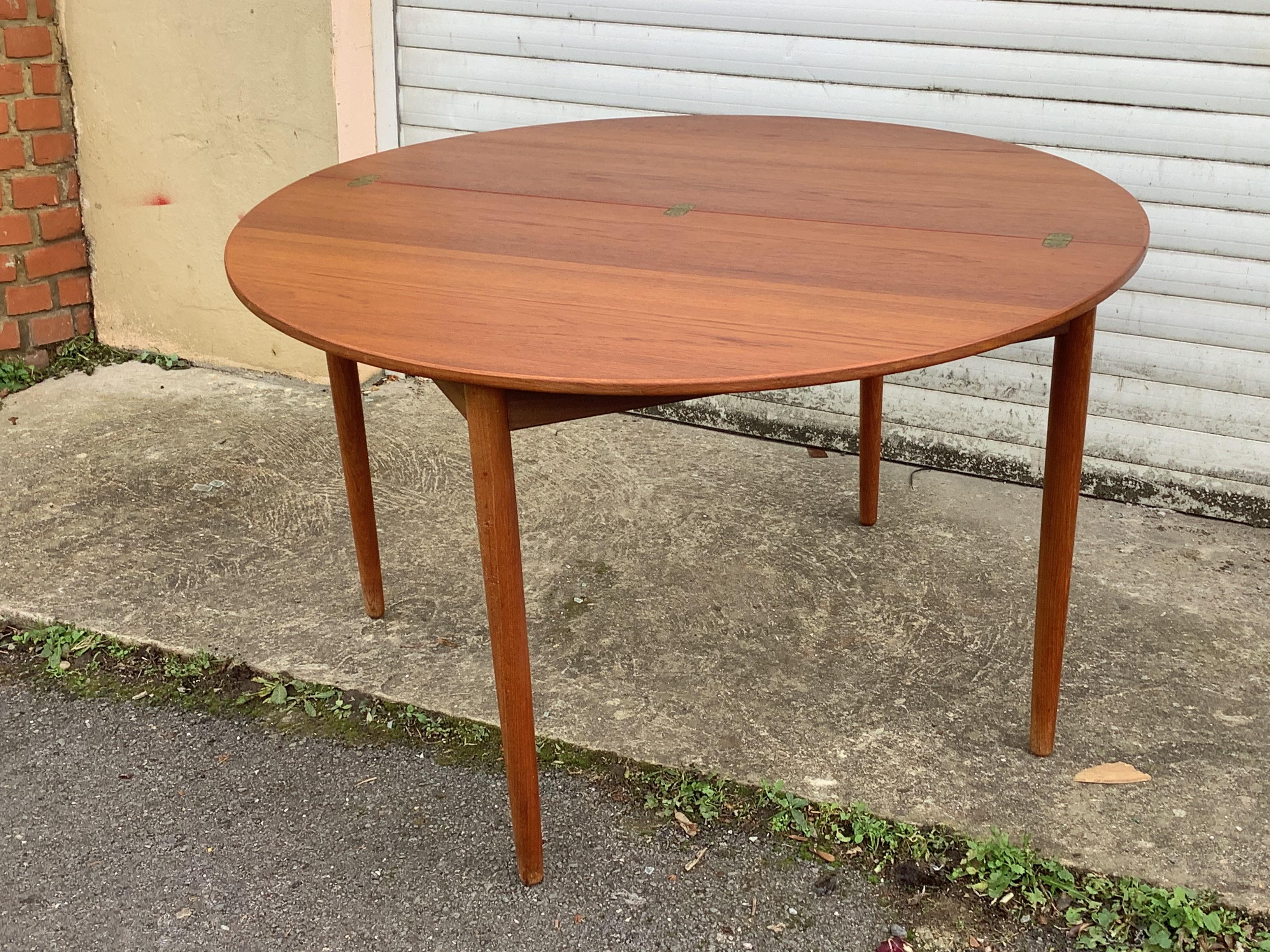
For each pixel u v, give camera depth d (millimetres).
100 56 3580
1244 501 3004
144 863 1954
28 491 3078
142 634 2510
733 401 3434
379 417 3523
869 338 1464
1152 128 2822
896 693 2314
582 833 1993
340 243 1896
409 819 2041
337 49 3293
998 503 3078
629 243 1882
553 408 1568
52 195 3734
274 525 2934
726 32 3145
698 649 2455
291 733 2248
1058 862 1892
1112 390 3051
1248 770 2088
